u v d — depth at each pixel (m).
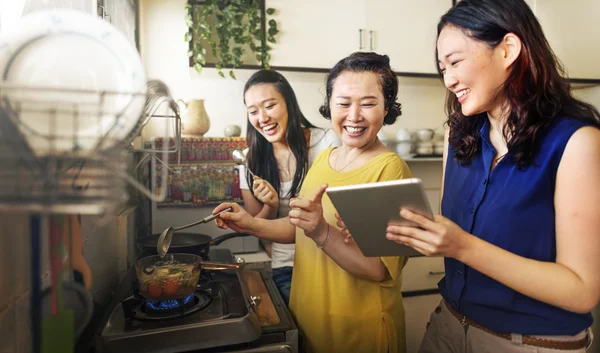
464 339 0.96
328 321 1.07
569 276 0.72
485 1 0.78
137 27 1.95
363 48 2.12
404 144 2.27
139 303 0.92
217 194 1.90
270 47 2.01
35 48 0.40
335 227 1.08
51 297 0.44
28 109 0.39
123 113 0.43
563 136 0.77
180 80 2.14
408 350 1.99
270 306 1.09
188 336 0.82
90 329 0.89
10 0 0.64
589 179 0.72
